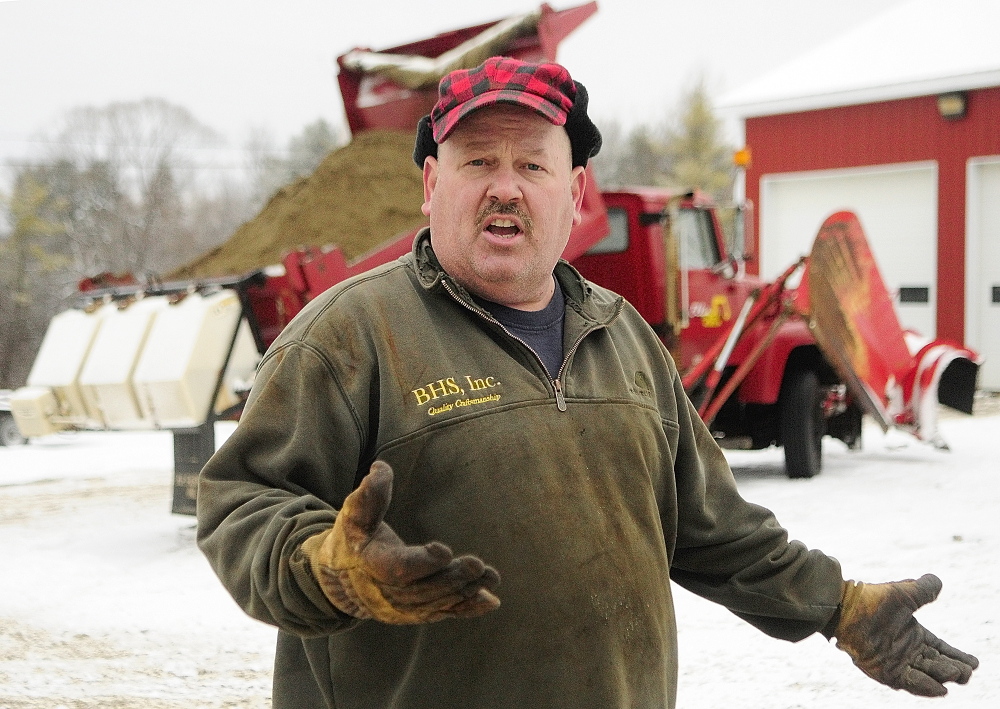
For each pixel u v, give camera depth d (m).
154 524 7.08
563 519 1.57
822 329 7.99
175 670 4.12
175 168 43.09
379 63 7.62
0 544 6.44
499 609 1.52
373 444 1.58
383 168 7.21
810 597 1.88
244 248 7.40
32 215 31.94
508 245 1.62
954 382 9.36
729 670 3.89
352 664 1.56
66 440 13.06
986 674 3.69
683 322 7.79
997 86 14.68
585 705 1.53
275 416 1.51
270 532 1.35
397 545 1.14
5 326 29.92
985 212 15.00
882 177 15.84
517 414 1.59
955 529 6.05
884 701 3.50
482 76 1.65
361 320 1.59
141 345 6.34
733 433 8.55
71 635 4.59
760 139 16.81
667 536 1.82
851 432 9.24
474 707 1.51
